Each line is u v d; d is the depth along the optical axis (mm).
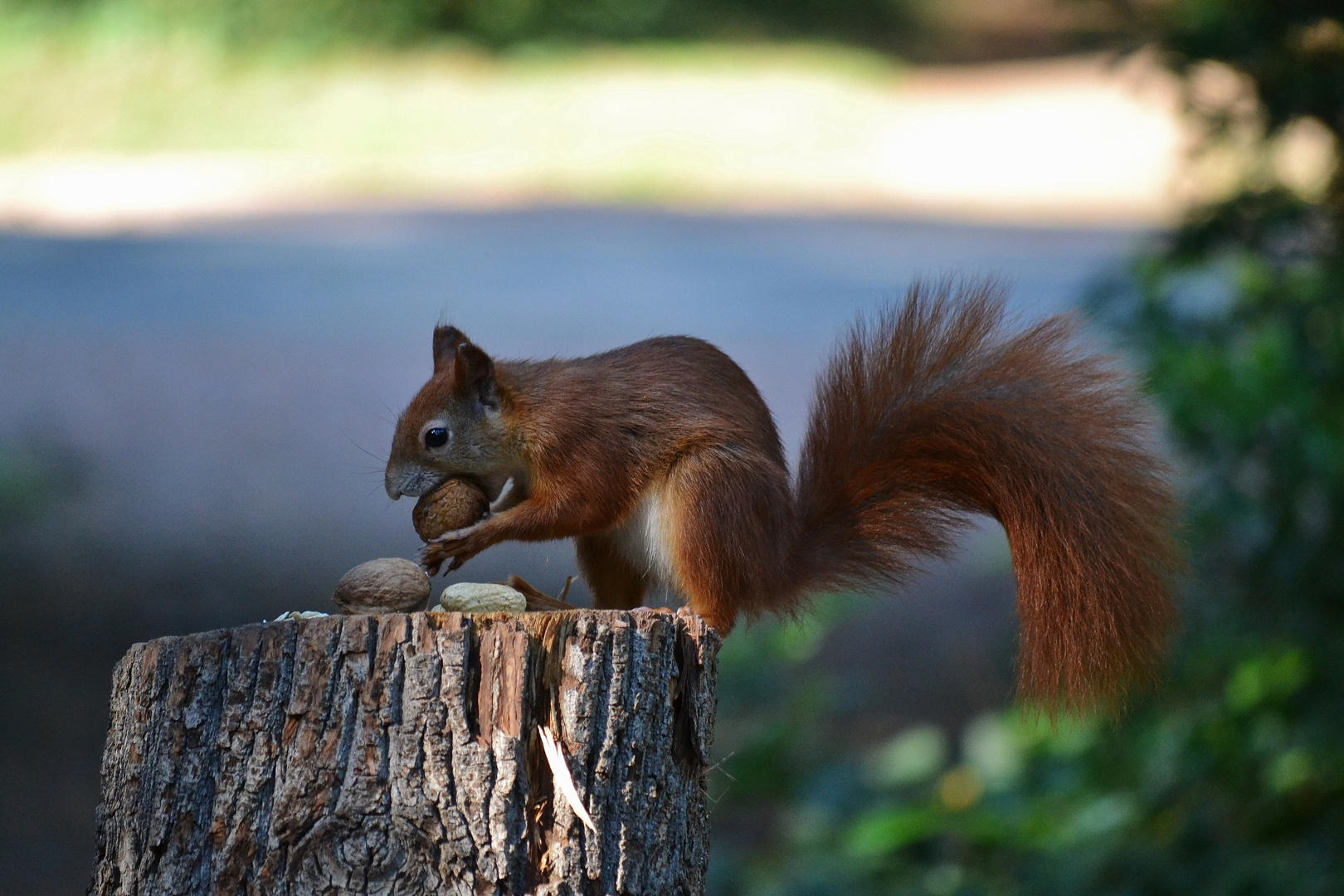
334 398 21219
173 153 35531
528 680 5074
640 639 5238
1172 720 10039
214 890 4988
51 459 18547
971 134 40375
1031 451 6469
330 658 5062
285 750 5027
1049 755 10914
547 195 33812
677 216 32281
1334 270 9320
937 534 6809
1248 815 9820
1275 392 8859
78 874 11148
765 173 35969
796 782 13305
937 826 10484
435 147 36969
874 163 37312
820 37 53688
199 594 15656
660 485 6484
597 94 42062
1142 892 9508
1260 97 9328
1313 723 9484
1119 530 6297
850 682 15141
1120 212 31922
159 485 18375
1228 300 9922
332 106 38719
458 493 6516
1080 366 6699
